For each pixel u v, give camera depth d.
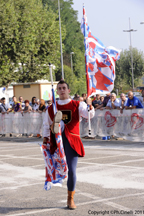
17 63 36.31
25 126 16.50
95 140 13.72
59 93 5.11
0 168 8.21
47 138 5.16
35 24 37.53
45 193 5.84
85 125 14.12
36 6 39.66
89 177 6.85
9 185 6.48
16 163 8.85
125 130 12.88
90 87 7.13
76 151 4.96
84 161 8.74
